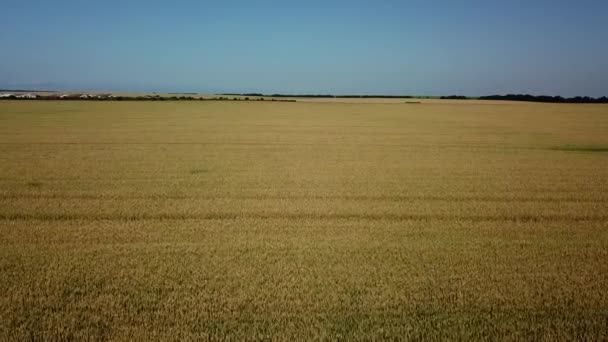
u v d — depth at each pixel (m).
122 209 11.24
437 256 8.02
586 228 9.91
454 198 12.77
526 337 5.34
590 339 5.32
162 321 5.65
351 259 7.82
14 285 6.69
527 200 12.63
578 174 16.77
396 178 15.77
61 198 12.44
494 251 8.31
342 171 17.12
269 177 15.77
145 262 7.64
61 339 5.27
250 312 5.89
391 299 6.27
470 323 5.63
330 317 5.77
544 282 6.89
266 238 9.00
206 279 6.94
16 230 9.48
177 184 14.45
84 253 8.08
